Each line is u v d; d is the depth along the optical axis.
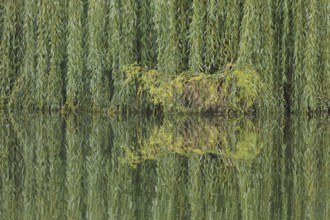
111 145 14.63
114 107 18.62
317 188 10.44
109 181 11.23
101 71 18.31
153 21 18.17
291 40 17.81
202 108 18.50
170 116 18.58
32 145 14.72
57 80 18.59
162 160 12.87
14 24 18.70
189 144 14.68
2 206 9.76
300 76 17.80
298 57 17.72
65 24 18.38
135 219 8.98
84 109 18.75
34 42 18.53
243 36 17.64
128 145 14.61
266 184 10.78
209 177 11.37
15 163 12.79
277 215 9.01
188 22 18.17
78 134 16.14
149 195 10.28
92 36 18.12
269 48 17.67
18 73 18.92
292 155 13.23
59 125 17.44
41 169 12.24
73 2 18.12
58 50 18.41
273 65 17.86
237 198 9.94
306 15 17.56
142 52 18.36
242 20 17.72
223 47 18.06
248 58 17.67
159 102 18.70
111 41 18.16
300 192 10.22
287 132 16.22
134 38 18.25
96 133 16.28
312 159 12.80
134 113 18.80
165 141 15.08
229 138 15.45
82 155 13.52
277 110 18.02
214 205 9.60
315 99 17.83
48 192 10.54
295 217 8.91
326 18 17.58
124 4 18.06
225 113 18.52
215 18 17.94
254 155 13.30
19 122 17.92
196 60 18.03
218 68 18.19
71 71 18.31
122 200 9.98
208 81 18.19
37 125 17.44
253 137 15.53
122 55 18.16
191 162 12.66
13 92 18.94
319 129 16.66
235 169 11.95
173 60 18.11
